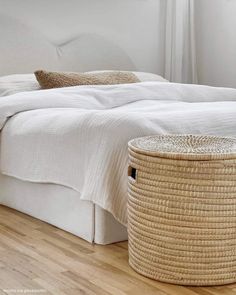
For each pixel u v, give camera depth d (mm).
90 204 2250
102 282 1852
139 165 1884
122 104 3146
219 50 4570
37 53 3863
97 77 3471
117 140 2152
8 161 2768
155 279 1878
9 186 2836
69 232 2406
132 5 4414
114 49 4332
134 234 1945
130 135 2156
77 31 4098
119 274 1926
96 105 3023
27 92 3031
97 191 2156
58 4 3973
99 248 2195
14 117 2818
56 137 2432
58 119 2502
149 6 4531
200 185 1772
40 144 2531
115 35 4332
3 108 2820
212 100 3521
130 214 1976
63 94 3006
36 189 2619
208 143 1973
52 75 3295
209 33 4641
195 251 1808
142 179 1876
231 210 1798
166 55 4684
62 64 4020
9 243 2252
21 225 2525
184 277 1827
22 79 3420
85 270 1957
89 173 2213
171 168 1792
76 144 2312
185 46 4766
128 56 4438
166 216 1821
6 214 2727
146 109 2664
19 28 3762
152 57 4617
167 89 3365
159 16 4609
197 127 2336
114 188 2145
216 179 1771
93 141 2232
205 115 2422
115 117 2234
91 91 3096
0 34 3676
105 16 4250
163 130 2244
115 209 2146
